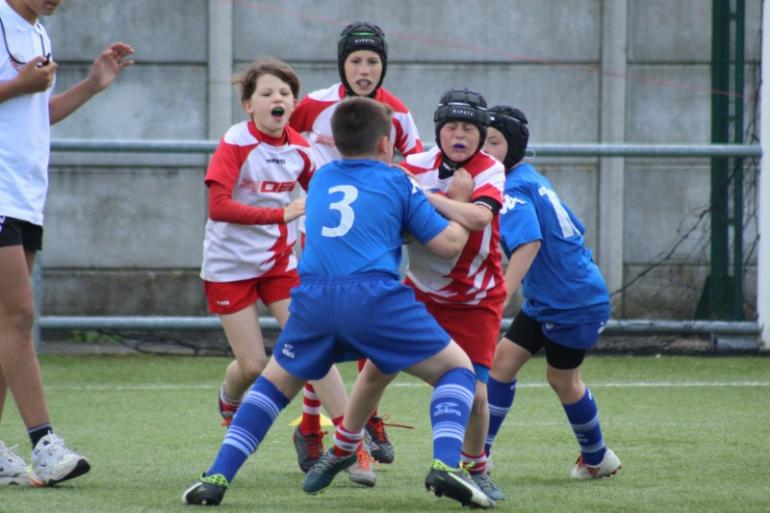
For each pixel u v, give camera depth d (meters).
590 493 17.67
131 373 33.09
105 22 39.97
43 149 17.72
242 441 15.88
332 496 17.34
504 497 17.23
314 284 15.52
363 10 40.69
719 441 22.83
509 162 18.97
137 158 40.09
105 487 17.58
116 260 40.16
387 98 21.92
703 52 41.03
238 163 19.52
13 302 17.28
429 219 15.81
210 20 40.16
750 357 36.25
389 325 15.26
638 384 31.25
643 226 41.00
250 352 19.88
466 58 40.91
